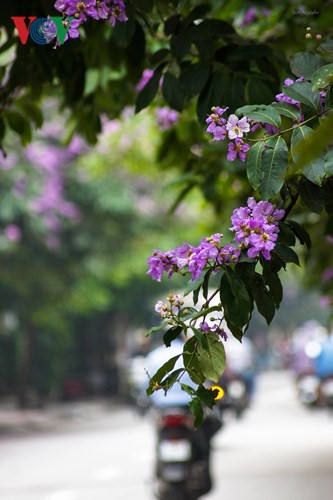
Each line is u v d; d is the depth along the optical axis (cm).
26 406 3250
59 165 2681
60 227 2841
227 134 321
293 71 341
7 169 2512
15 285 2902
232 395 1942
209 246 318
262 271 322
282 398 3731
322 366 2355
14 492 1322
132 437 2238
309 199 323
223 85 462
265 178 312
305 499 1204
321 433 2200
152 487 1002
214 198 656
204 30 470
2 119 545
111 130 1374
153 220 2986
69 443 2134
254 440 2050
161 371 320
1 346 3603
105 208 2886
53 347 3531
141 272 3009
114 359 4069
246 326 317
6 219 2558
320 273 796
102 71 585
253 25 628
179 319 320
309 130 314
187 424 981
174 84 475
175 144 669
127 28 434
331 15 562
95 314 3903
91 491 1313
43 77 528
